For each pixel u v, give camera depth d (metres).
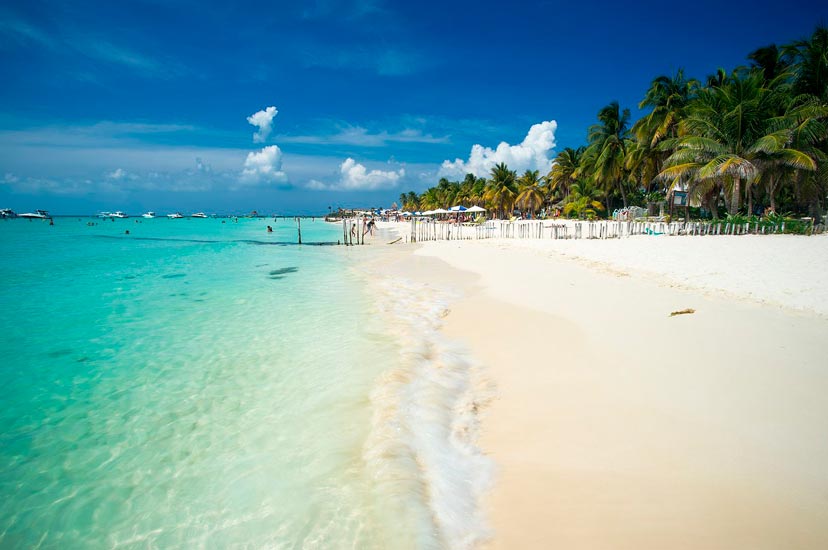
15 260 25.98
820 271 11.82
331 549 3.59
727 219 25.00
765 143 24.14
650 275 13.14
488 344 8.05
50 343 9.45
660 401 5.25
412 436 5.06
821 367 5.88
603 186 50.09
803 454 4.03
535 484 4.00
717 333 7.41
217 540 3.84
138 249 35.31
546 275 14.60
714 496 3.58
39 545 3.91
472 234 45.78
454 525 3.64
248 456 5.09
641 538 3.24
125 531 4.04
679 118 33.50
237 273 20.14
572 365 6.65
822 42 26.17
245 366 7.92
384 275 18.39
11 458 5.25
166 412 6.28
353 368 7.46
